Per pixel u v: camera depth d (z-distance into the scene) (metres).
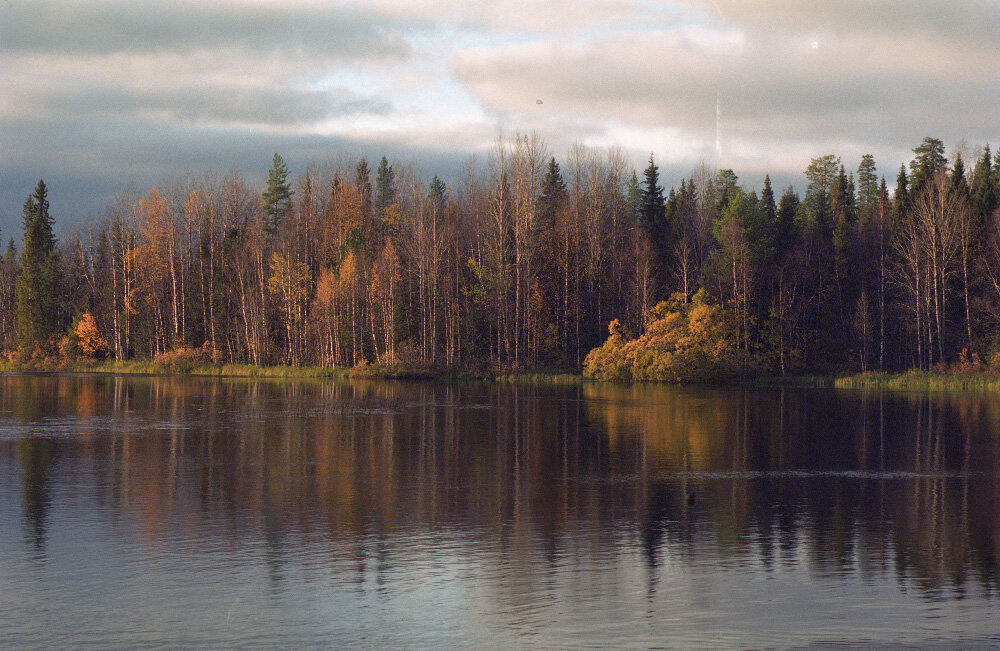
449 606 20.41
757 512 29.72
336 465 38.84
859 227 113.31
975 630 19.11
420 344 107.81
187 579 22.14
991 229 96.56
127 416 58.50
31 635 18.77
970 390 83.00
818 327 107.75
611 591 21.42
